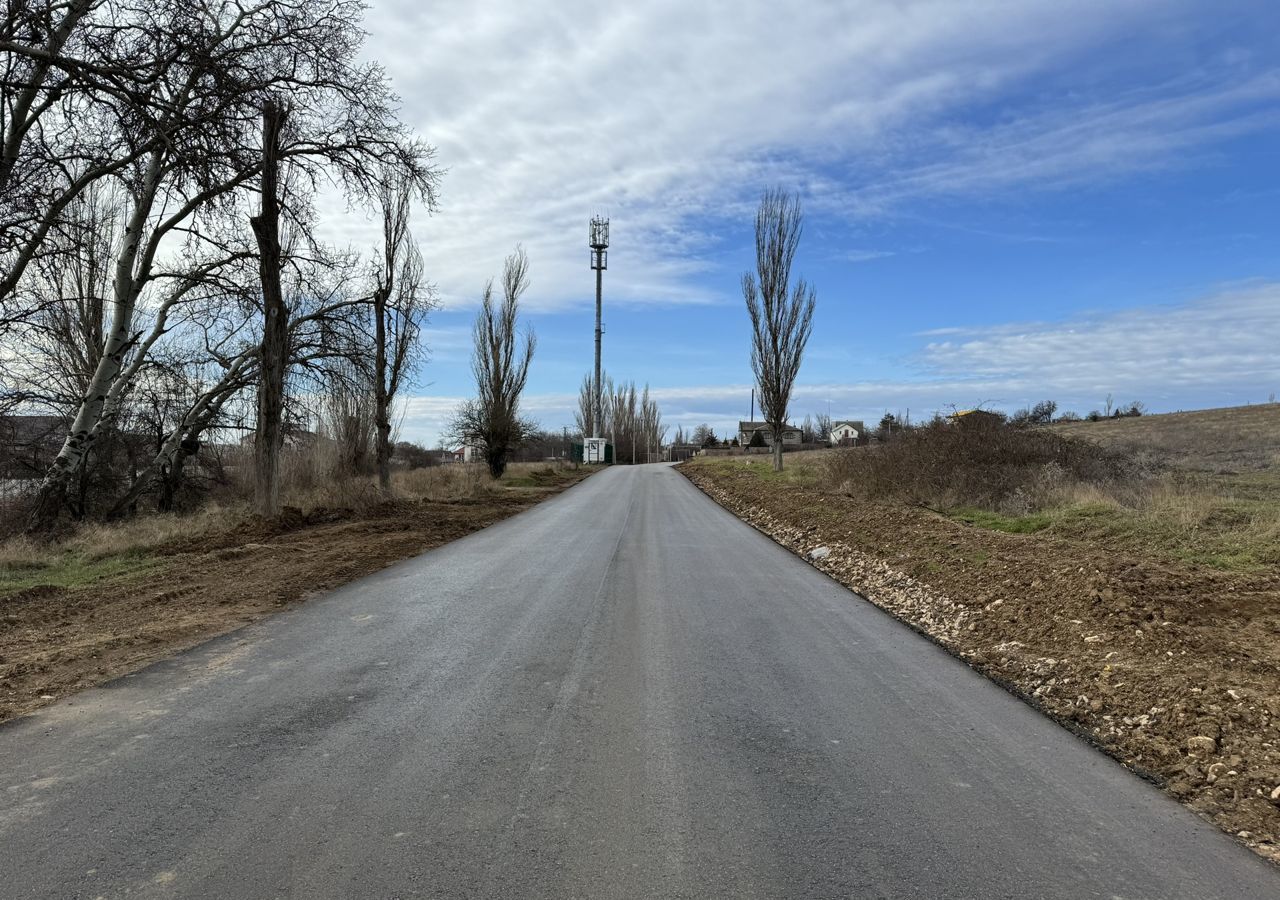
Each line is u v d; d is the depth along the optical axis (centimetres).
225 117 1383
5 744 424
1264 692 460
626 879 289
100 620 750
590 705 492
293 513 1587
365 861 300
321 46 1530
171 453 1964
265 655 610
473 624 721
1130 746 429
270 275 1561
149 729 447
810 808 350
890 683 546
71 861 300
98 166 1453
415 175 1775
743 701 503
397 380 2247
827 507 1678
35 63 1238
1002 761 408
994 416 1744
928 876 293
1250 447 2072
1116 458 1573
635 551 1247
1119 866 302
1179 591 673
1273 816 342
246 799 355
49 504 1561
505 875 291
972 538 1077
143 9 1273
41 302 1656
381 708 484
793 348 2997
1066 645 601
